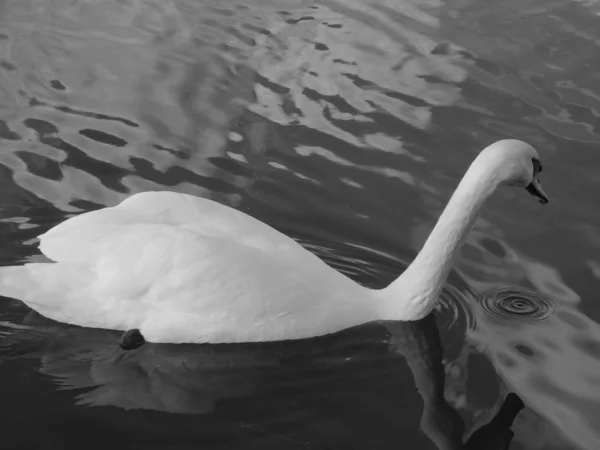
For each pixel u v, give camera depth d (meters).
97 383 2.91
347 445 2.79
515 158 3.07
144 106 4.00
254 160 3.73
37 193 3.55
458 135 3.84
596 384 2.95
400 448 2.79
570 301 3.21
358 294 3.15
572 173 3.67
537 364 3.02
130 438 2.78
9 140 3.80
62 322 3.05
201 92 4.08
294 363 3.01
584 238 3.41
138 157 3.74
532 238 3.42
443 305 3.22
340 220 3.49
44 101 4.02
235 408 2.88
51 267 3.01
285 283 3.04
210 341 3.02
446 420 2.86
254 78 4.17
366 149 3.78
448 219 3.12
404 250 3.39
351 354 3.04
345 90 4.09
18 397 2.87
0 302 3.12
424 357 3.04
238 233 3.10
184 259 2.98
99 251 3.00
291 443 2.79
